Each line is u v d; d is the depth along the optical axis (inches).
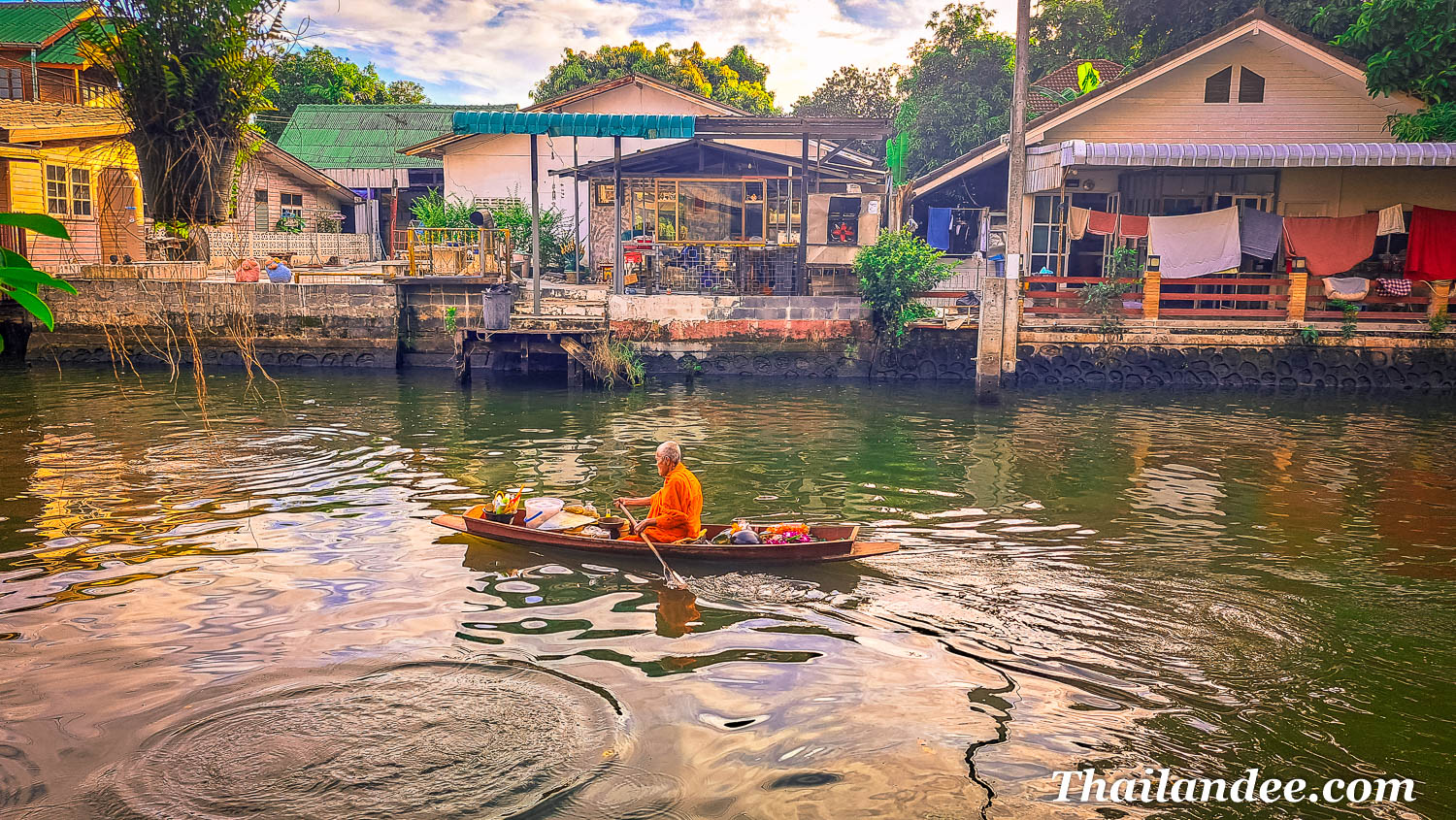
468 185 1162.0
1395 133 768.9
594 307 823.7
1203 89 809.5
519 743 200.4
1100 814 177.0
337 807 177.0
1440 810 179.5
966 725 210.2
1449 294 746.2
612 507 381.1
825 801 180.5
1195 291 831.7
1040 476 441.7
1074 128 823.1
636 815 175.3
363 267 1056.8
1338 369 753.0
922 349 779.4
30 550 317.7
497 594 286.2
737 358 783.7
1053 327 765.3
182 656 239.9
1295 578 303.9
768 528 332.5
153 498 382.9
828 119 735.7
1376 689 228.4
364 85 1937.7
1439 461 482.6
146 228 857.5
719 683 229.1
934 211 901.8
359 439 508.7
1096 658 244.7
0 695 218.2
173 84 719.1
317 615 267.3
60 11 1067.3
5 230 829.2
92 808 176.1
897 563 316.5
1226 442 531.8
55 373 743.7
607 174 946.7
